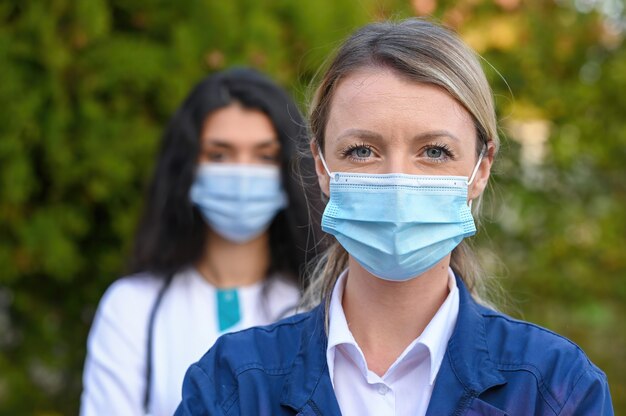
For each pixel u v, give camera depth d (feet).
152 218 11.69
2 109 15.05
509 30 17.39
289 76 15.87
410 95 6.64
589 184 19.08
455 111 6.73
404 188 6.65
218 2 15.69
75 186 15.90
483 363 6.70
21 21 15.07
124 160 15.51
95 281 16.96
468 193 7.11
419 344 6.79
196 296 11.28
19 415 17.39
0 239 15.69
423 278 6.99
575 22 18.19
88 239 16.66
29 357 17.29
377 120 6.64
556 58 18.20
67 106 15.38
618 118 18.34
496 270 12.78
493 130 7.18
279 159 11.42
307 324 7.25
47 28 14.93
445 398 6.60
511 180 18.35
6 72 15.01
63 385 17.80
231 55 15.65
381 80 6.70
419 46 6.81
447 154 6.75
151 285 11.35
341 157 6.86
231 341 7.26
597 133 18.26
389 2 16.21
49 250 15.55
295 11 15.96
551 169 18.69
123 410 10.62
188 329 11.06
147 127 15.76
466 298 7.09
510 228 18.66
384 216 6.70
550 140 18.13
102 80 15.35
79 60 15.40
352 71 6.88
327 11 16.05
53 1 15.02
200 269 11.63
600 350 20.13
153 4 16.10
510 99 16.89
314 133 7.51
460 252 8.02
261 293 11.34
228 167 11.32
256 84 11.55
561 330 19.62
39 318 17.08
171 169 11.65
